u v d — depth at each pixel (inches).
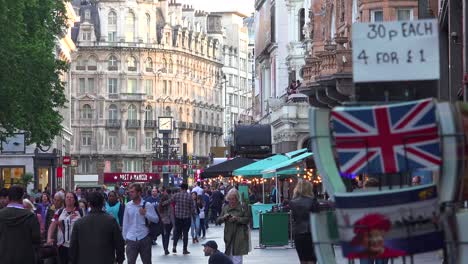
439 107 387.5
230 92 7288.4
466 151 413.7
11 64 1675.7
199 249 1419.8
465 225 391.5
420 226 392.8
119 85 5866.1
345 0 1776.6
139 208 871.1
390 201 393.4
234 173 1688.0
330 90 1632.6
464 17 1080.2
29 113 1815.9
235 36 7372.1
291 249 1331.2
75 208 767.1
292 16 3117.6
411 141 390.3
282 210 1504.7
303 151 1616.6
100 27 5851.4
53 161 3169.3
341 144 397.4
